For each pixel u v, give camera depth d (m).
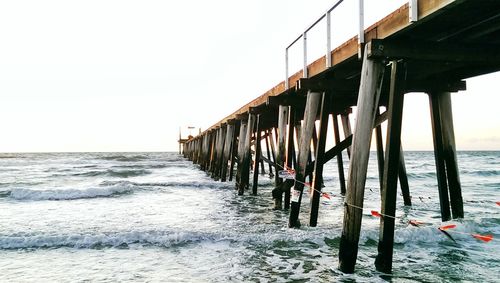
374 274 5.59
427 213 10.79
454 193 8.01
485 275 5.76
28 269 6.29
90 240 7.84
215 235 7.94
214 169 22.70
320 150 7.19
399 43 4.64
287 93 9.17
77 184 21.48
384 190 4.98
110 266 6.41
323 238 7.65
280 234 7.88
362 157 4.88
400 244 7.38
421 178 25.23
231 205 12.77
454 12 4.12
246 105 14.26
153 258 6.80
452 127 7.72
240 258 6.68
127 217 10.79
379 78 4.77
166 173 30.00
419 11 3.99
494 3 3.86
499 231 7.98
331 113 11.59
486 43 4.83
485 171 29.36
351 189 5.05
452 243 7.43
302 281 5.50
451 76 7.31
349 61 5.76
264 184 19.86
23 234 8.46
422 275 5.71
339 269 5.60
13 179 25.00
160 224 9.61
